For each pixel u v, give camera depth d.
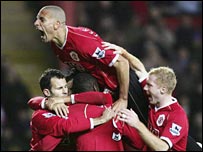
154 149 16.27
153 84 17.05
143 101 18.11
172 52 40.59
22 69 44.56
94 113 16.62
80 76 17.62
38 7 45.19
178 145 17.05
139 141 16.75
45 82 17.05
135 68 18.42
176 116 16.92
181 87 38.34
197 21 43.44
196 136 36.56
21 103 37.06
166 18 43.25
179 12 43.50
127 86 17.50
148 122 17.48
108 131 16.50
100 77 17.84
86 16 40.66
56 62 43.47
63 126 16.22
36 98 17.31
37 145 16.48
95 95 16.91
